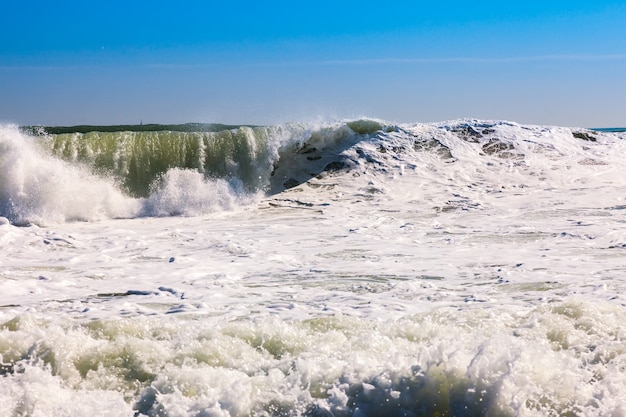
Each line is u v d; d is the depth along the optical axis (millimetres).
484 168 17547
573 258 9422
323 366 4426
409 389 3955
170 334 5664
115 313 6859
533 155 18312
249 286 8203
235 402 3992
